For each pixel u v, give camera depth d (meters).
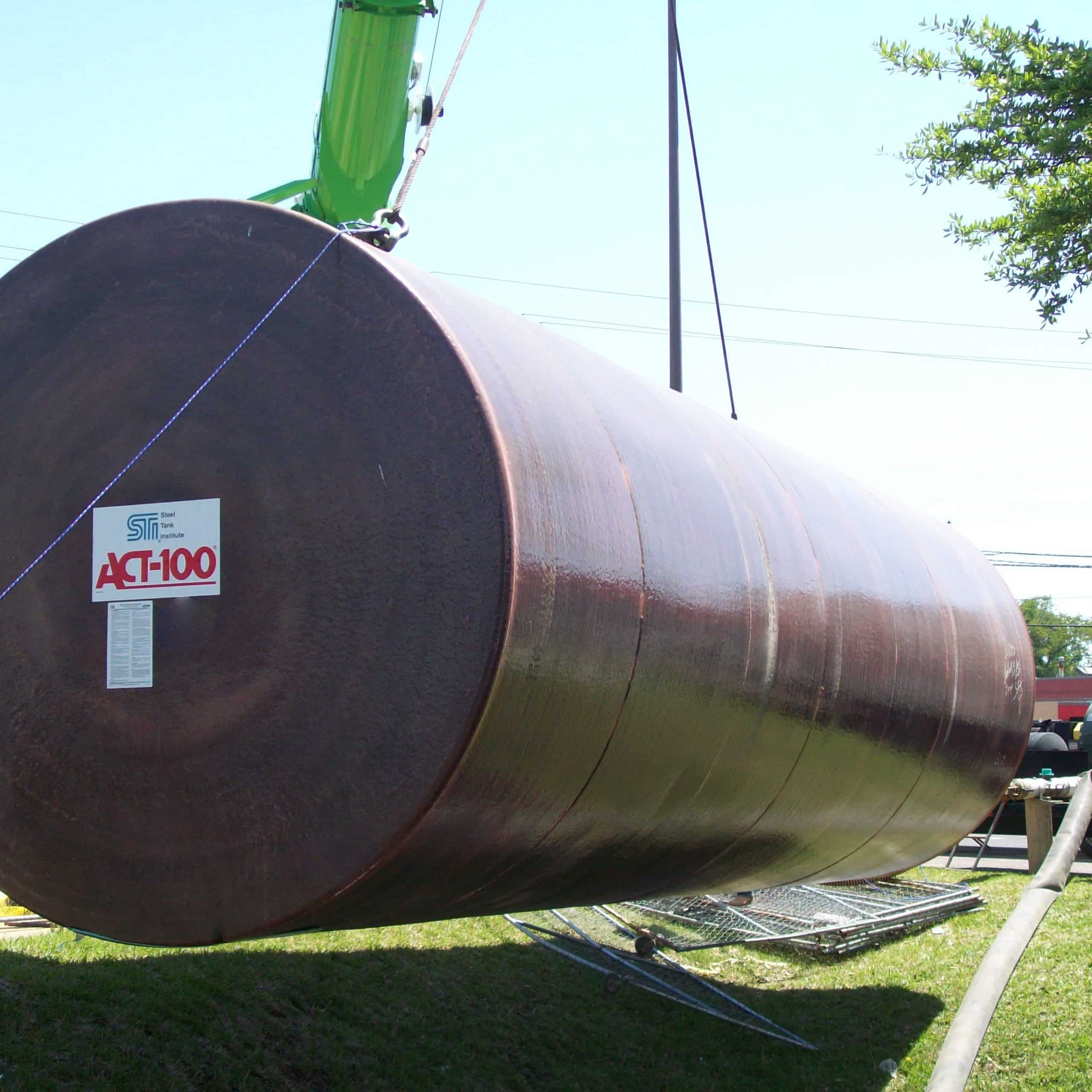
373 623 3.18
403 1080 6.20
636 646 3.67
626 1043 7.31
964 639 6.73
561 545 3.31
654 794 4.11
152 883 3.32
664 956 8.52
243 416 3.41
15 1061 5.13
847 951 9.41
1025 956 8.52
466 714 3.03
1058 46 7.20
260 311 3.44
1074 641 91.81
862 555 5.71
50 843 3.46
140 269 3.59
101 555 3.50
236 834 3.23
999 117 7.29
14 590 3.60
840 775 5.42
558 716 3.38
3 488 3.65
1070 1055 6.83
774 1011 8.02
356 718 3.15
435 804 3.05
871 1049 7.32
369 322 3.31
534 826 3.60
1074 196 6.91
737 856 5.23
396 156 5.91
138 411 3.53
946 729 6.43
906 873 12.62
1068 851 2.59
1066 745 15.87
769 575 4.63
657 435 4.37
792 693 4.75
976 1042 2.02
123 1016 5.93
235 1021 6.29
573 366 4.21
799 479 5.68
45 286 3.70
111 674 3.43
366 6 5.48
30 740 3.52
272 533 3.32
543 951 8.69
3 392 3.70
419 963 8.00
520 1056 6.85
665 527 3.96
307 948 7.84
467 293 4.04
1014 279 7.36
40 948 6.87
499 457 3.11
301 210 6.30
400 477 3.21
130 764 3.37
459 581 3.10
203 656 3.34
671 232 14.30
